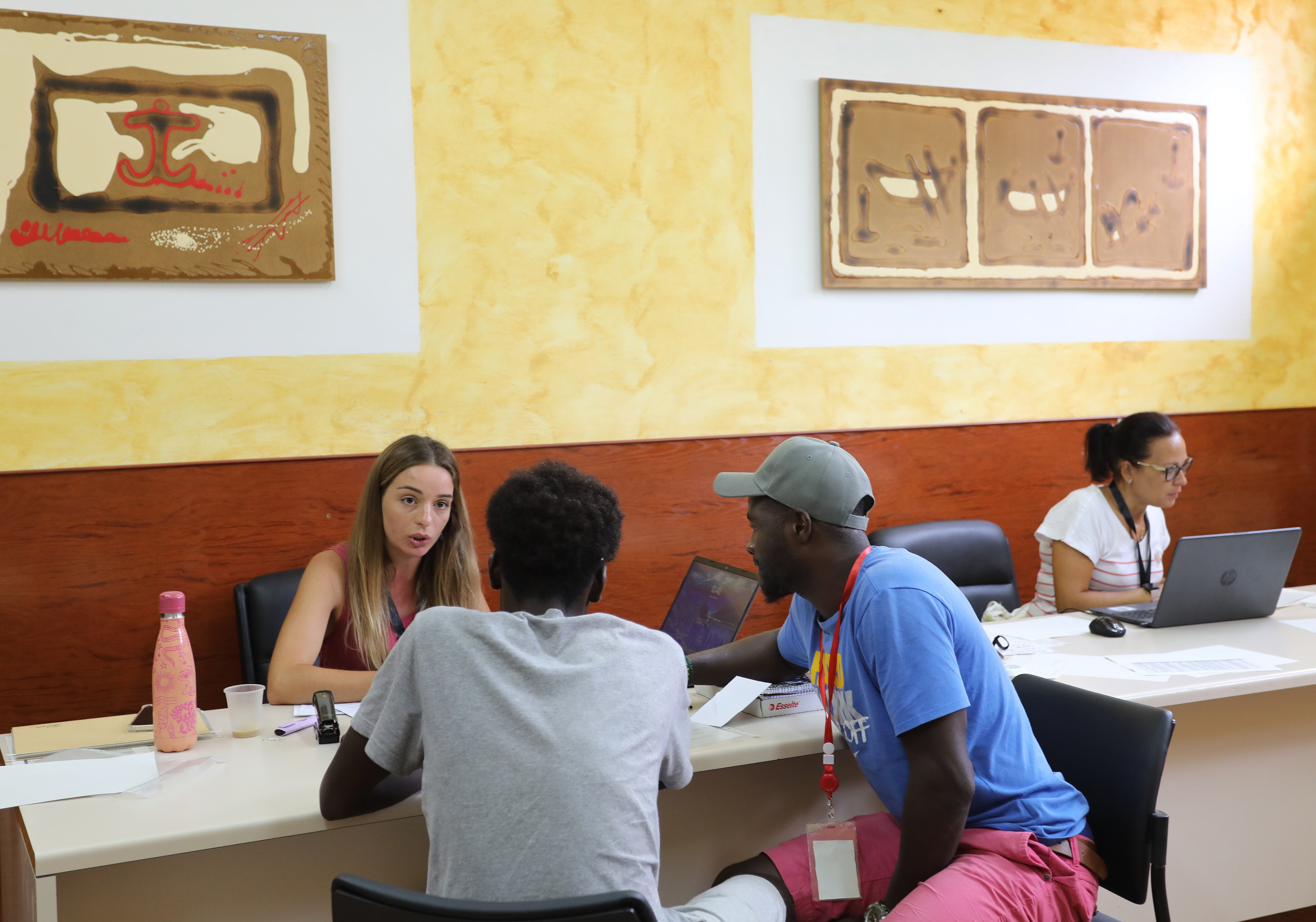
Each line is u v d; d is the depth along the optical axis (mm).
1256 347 4137
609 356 3312
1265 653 2162
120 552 2842
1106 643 2270
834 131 3486
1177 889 2070
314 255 2973
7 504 2734
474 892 1186
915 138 3586
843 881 1570
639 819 1238
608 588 3309
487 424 3195
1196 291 4039
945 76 3646
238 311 2938
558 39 3215
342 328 3039
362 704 1370
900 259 3594
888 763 1561
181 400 2893
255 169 2904
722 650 1894
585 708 1261
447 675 1279
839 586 1593
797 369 3525
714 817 1768
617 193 3299
